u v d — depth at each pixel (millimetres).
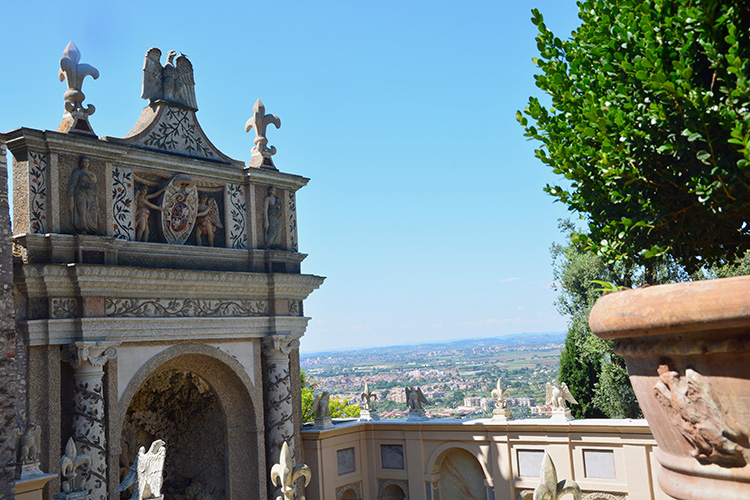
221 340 20625
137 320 18031
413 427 22469
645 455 18688
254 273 21062
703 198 5438
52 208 17000
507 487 20781
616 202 6473
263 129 22875
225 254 21047
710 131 5336
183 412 22125
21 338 16188
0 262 11250
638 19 5742
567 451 19875
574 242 7156
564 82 6887
